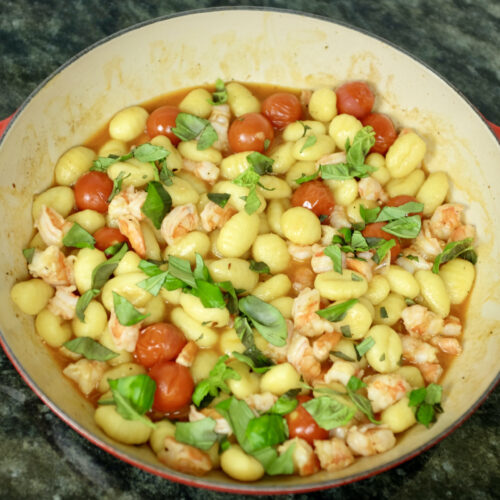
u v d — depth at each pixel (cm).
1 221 44
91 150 51
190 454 38
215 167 49
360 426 41
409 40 60
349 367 42
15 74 56
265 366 43
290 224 46
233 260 45
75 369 42
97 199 47
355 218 49
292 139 51
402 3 63
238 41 52
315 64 53
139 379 40
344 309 43
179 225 46
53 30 58
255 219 46
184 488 41
